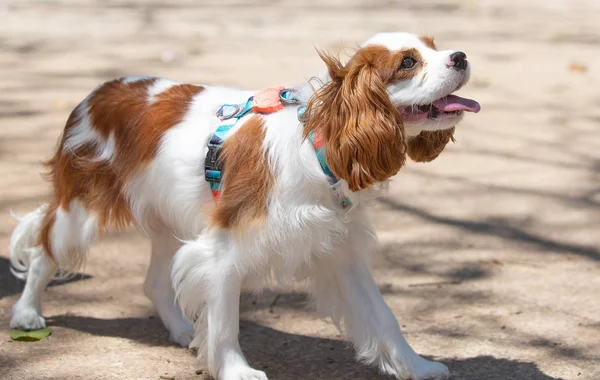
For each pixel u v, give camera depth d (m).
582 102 9.81
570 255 5.82
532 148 8.22
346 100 3.68
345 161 3.71
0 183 6.89
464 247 5.97
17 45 12.28
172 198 4.21
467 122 9.06
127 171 4.35
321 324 4.80
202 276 4.00
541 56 12.09
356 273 4.23
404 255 5.82
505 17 15.45
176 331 4.56
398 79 3.71
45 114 8.86
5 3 15.83
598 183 7.29
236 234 3.91
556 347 4.50
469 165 7.76
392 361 4.14
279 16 14.93
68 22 14.20
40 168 7.27
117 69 10.78
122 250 5.80
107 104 4.46
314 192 3.84
